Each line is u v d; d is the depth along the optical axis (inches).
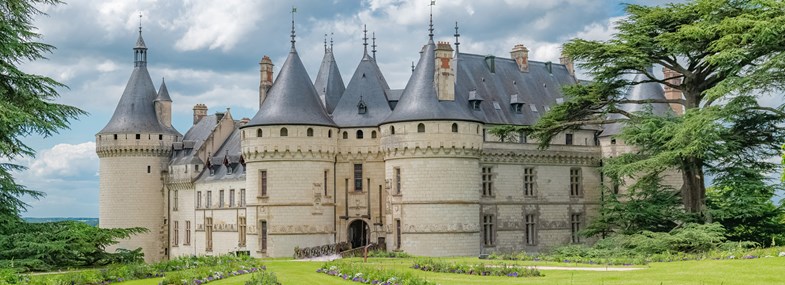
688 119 1888.5
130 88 3388.3
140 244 3302.2
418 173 2311.8
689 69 2096.5
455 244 2292.1
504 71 2834.6
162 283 1280.8
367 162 2487.7
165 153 3373.5
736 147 1952.5
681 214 1991.9
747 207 1971.0
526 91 2837.1
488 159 2608.3
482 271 1423.5
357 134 2500.0
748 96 1843.0
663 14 2033.7
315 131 2412.6
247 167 2460.6
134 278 1393.9
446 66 2373.3
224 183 2997.0
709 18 1957.4
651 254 1791.3
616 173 2156.7
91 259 1647.4
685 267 1387.8
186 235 3260.3
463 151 2326.5
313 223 2393.0
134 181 3312.0
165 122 3408.0
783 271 1258.0
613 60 2111.2
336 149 2485.2
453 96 2372.0
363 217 2471.7
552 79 2987.2
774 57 1766.7
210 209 3088.1
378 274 1302.9
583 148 2832.2
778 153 2003.0
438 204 2297.0
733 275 1246.3
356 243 2566.4
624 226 2107.5
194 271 1411.2
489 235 2586.1
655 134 1961.1
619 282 1214.3
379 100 2539.4
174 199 3348.9
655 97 2792.8
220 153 3221.0
